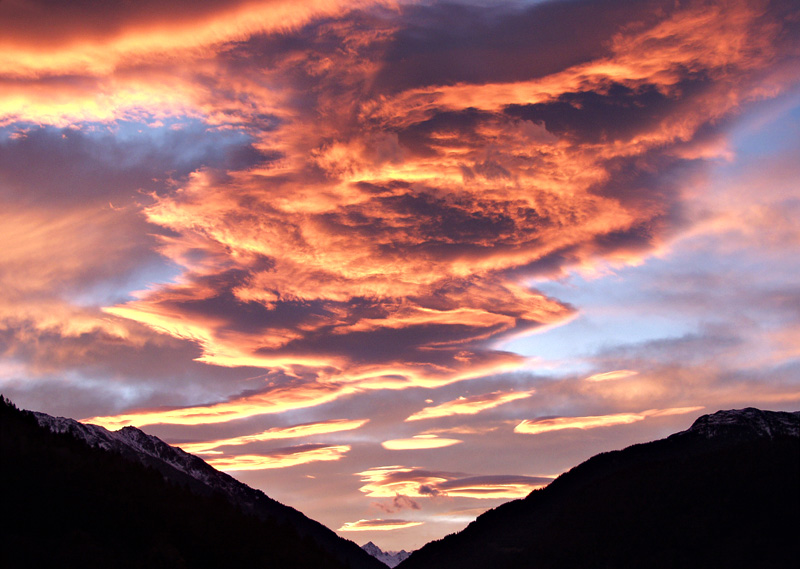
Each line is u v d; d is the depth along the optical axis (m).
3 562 100.88
